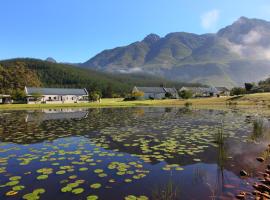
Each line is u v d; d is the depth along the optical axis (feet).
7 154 40.45
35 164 35.17
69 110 149.89
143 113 117.29
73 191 26.05
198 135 54.75
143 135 55.72
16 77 367.66
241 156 37.88
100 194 25.40
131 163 35.12
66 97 306.96
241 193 24.98
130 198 24.40
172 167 33.47
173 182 28.48
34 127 71.10
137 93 323.16
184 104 197.36
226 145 44.83
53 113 125.80
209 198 24.50
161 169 32.73
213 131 59.72
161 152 40.68
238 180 28.89
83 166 34.06
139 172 31.65
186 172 31.63
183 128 65.31
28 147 45.34
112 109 154.92
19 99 277.85
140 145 45.73
